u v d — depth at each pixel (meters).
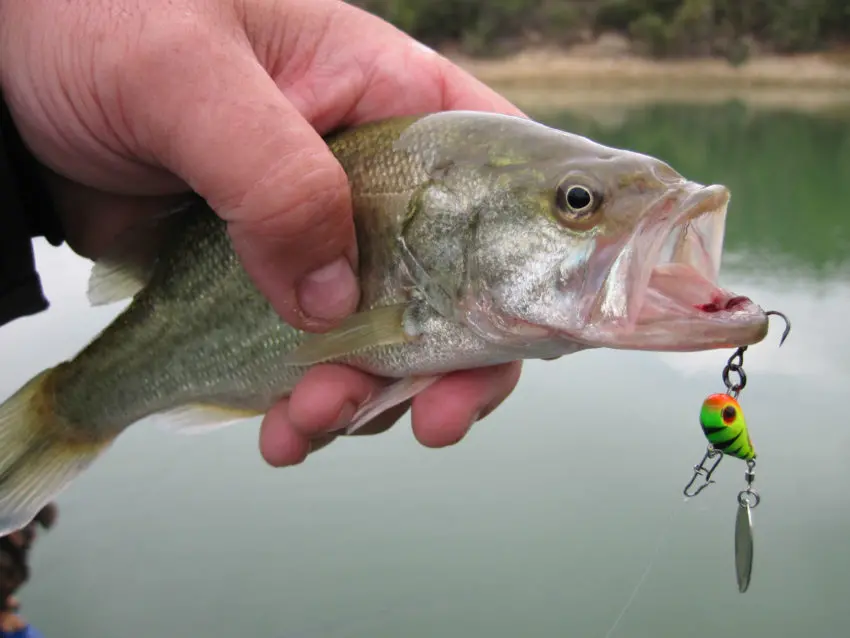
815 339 0.51
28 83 0.20
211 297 0.22
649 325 0.18
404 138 0.21
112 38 0.18
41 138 0.22
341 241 0.19
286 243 0.18
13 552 0.34
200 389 0.23
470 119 0.21
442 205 0.20
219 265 0.22
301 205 0.18
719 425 0.19
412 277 0.21
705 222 0.18
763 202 0.93
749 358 0.49
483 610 0.35
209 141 0.17
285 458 0.23
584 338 0.19
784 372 0.48
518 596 0.35
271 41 0.23
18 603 0.35
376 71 0.24
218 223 0.22
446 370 0.21
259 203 0.18
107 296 0.24
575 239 0.19
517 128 0.20
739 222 0.82
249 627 0.34
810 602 0.34
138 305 0.24
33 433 0.24
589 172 0.19
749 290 0.59
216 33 0.18
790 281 0.61
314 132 0.18
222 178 0.18
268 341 0.22
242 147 0.17
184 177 0.19
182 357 0.23
